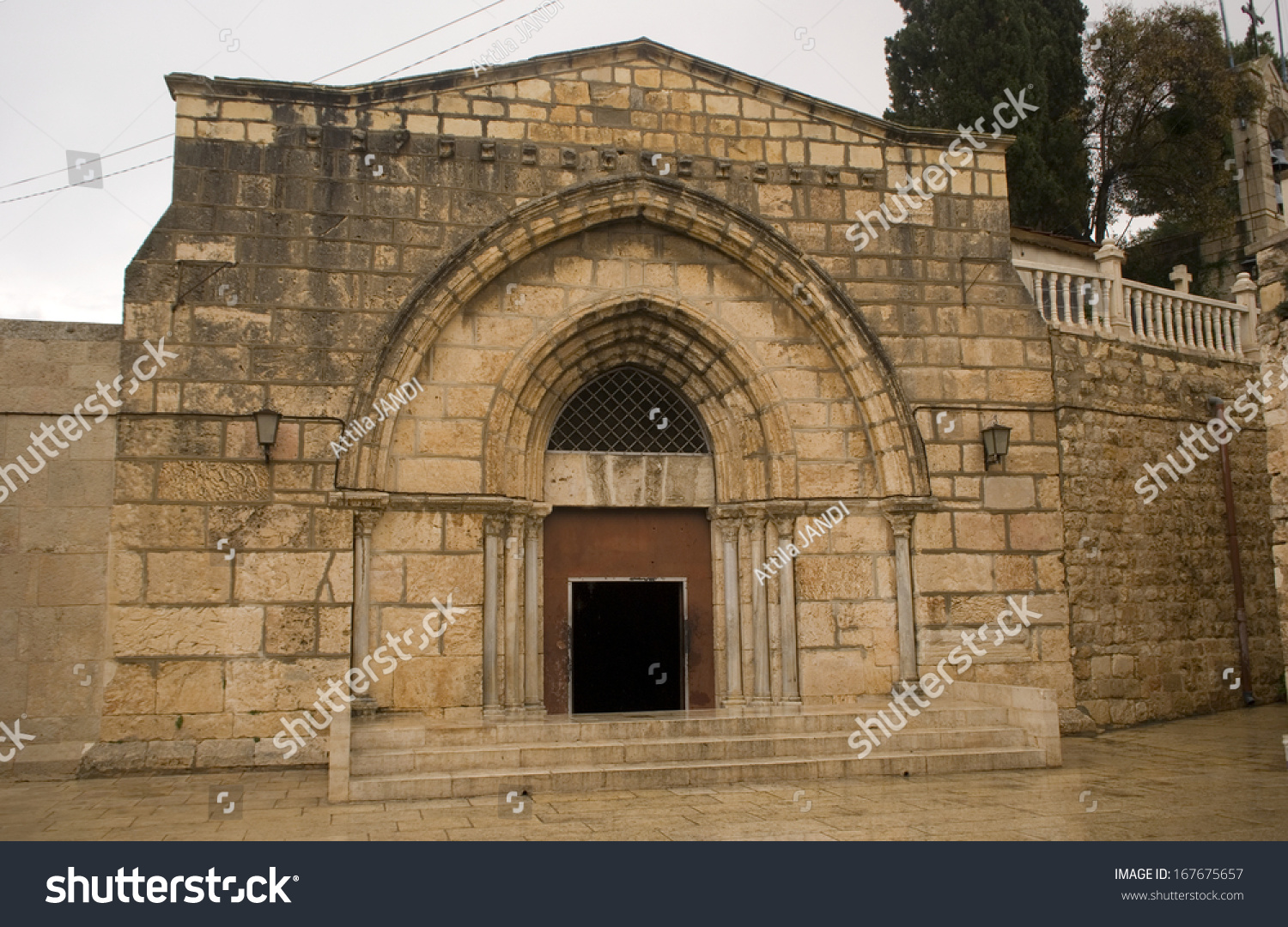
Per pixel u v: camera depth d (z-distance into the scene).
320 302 12.72
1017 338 14.73
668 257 14.09
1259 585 17.14
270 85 12.91
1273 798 9.43
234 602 11.98
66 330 12.16
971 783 10.38
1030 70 23.89
